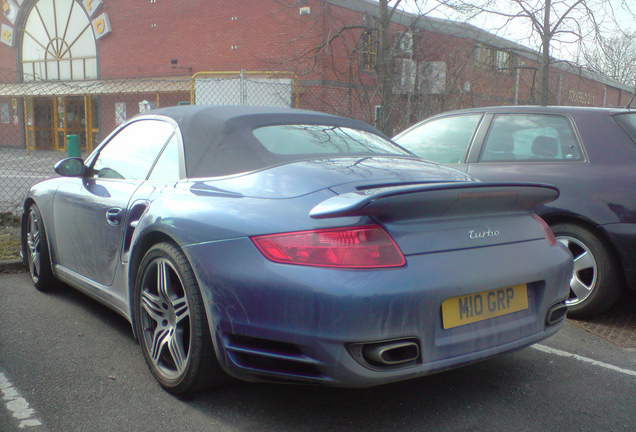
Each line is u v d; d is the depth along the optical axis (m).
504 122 4.36
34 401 2.44
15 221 6.46
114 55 23.73
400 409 2.44
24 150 25.81
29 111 26.08
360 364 1.98
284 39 18.70
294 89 12.05
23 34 26.56
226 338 2.21
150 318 2.69
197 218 2.36
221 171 2.61
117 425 2.25
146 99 22.53
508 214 2.46
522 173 4.00
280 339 2.05
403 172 2.54
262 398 2.52
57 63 25.72
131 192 2.99
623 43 9.81
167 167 2.88
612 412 2.46
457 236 2.22
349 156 2.76
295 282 2.01
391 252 2.04
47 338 3.21
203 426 2.25
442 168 2.80
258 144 2.68
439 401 2.53
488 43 10.80
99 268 3.27
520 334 2.35
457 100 10.78
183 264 2.37
